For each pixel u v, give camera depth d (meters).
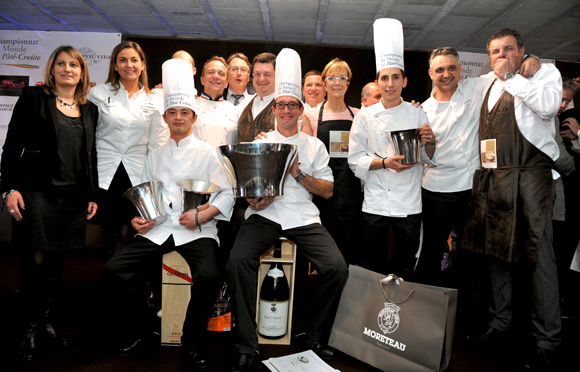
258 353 1.86
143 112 2.33
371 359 1.84
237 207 2.58
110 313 2.24
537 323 1.95
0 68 4.09
